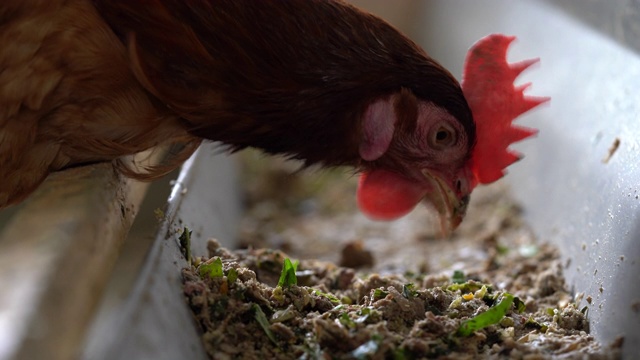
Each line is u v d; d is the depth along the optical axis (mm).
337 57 520
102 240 483
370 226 815
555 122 704
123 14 501
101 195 493
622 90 591
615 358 482
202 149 698
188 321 478
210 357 476
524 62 565
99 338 429
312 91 518
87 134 513
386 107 528
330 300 523
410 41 540
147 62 503
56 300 431
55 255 443
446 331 490
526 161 766
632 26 583
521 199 765
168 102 508
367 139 532
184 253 530
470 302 523
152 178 544
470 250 721
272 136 524
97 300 457
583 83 661
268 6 513
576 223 613
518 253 679
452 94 539
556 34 721
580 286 571
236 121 519
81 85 503
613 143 579
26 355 410
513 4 815
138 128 515
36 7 492
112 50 501
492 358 482
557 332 514
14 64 493
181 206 575
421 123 538
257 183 900
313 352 476
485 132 559
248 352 480
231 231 720
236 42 509
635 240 503
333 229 812
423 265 691
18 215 473
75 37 497
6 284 429
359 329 481
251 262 584
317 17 520
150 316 453
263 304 502
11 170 507
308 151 533
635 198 519
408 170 554
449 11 1029
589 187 603
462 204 562
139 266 470
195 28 504
